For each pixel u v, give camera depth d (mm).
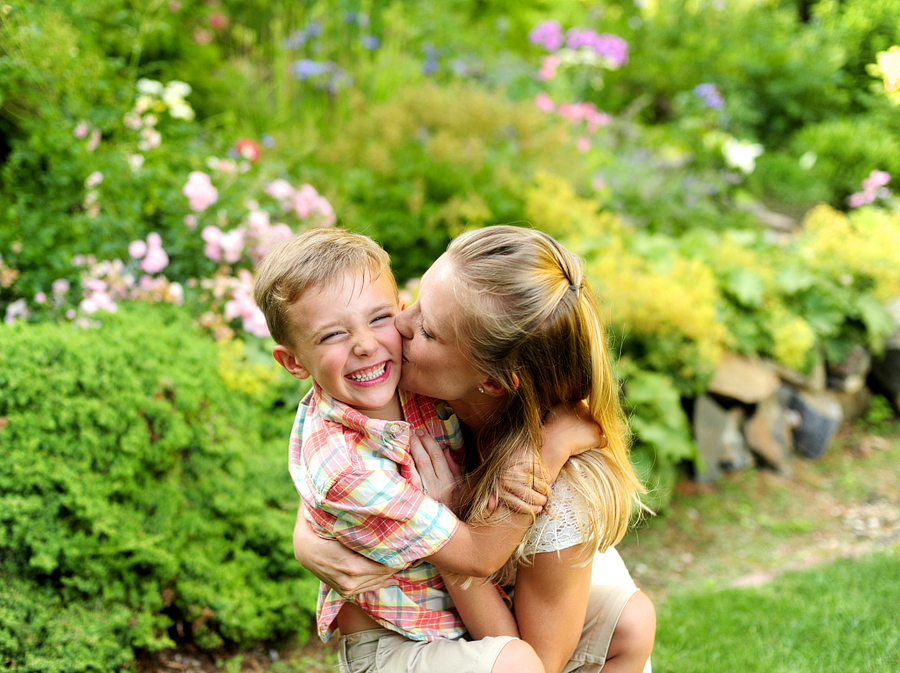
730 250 4395
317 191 4195
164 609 2314
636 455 3596
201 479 2506
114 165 3221
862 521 3631
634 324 3682
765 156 6676
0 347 2207
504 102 4977
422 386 1406
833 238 4574
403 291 3617
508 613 1449
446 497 1450
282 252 1366
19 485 2047
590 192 4930
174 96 4137
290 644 2459
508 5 8422
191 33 5789
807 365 4289
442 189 4238
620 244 4109
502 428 1438
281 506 2613
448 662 1399
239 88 5441
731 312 4195
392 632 1532
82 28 3816
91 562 2082
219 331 3078
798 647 2412
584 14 8516
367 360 1340
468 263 1334
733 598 2777
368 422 1341
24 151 3256
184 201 3381
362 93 5531
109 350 2367
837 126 6789
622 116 6918
